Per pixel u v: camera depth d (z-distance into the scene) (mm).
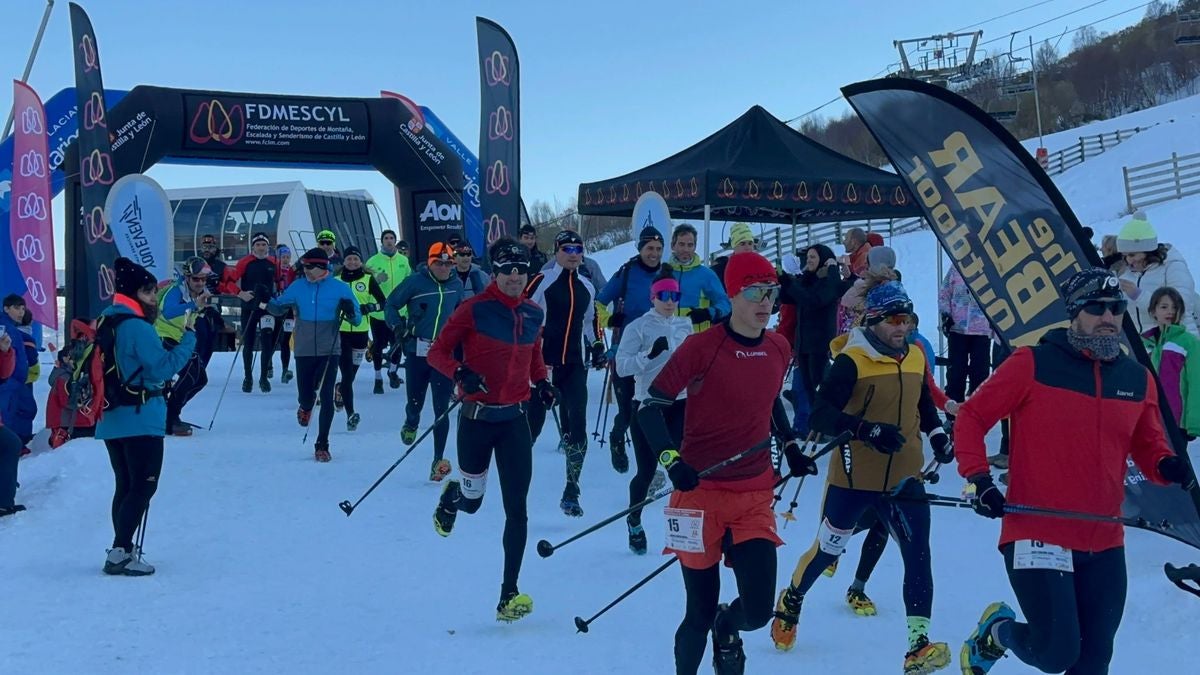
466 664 4309
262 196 25938
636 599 5203
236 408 11516
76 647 4488
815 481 7840
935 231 5715
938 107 5602
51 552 6059
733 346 3760
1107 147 50250
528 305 5066
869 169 11703
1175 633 4535
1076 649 3330
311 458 8703
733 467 3768
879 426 4004
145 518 5699
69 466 7863
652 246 7012
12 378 8828
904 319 4336
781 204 10797
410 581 5488
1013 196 5441
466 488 5105
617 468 8211
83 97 11906
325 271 9008
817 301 8438
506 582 4777
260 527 6562
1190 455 7863
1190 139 42875
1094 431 3424
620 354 5840
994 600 5129
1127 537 6125
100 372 5547
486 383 4945
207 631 4715
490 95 12914
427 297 8547
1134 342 5078
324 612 4988
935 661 4012
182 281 9805
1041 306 5410
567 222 41938
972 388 9016
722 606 3811
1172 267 7043
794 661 4355
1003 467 7836
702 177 10531
